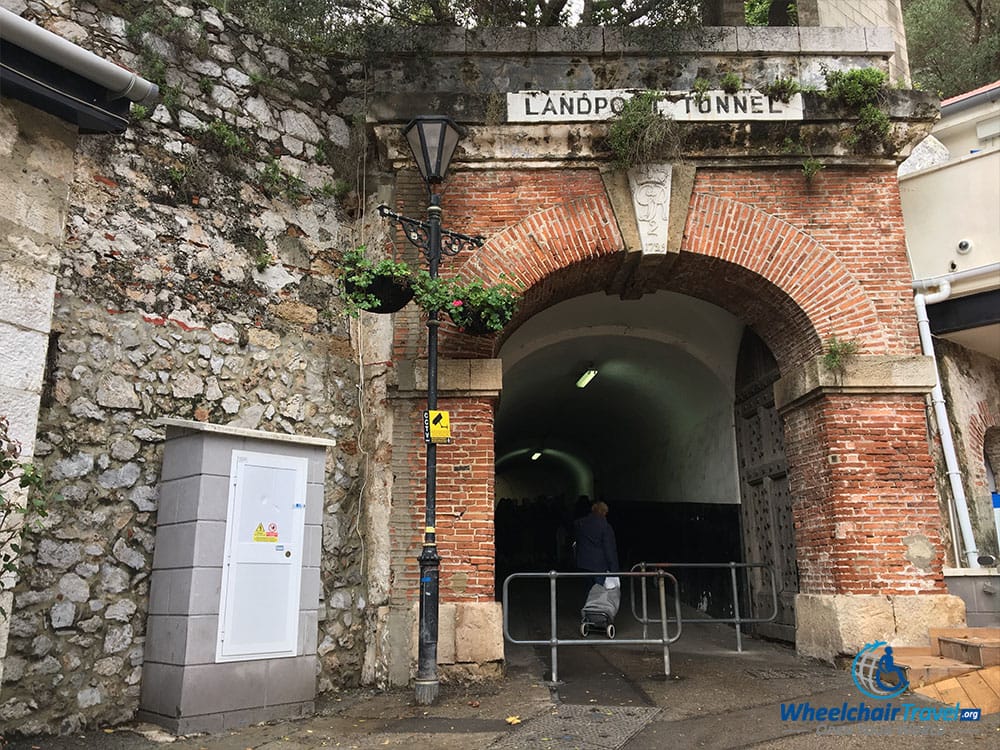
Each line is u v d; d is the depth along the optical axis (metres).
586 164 8.84
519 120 8.64
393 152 8.60
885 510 8.28
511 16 10.60
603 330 12.69
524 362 13.40
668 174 8.80
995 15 22.19
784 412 9.48
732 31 9.12
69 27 7.02
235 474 6.30
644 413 16.41
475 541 7.91
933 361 8.57
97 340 6.51
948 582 8.62
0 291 4.92
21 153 5.16
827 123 8.91
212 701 5.90
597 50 9.01
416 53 8.95
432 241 7.27
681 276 9.38
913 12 23.06
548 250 8.63
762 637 10.66
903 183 10.87
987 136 12.45
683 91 8.94
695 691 7.05
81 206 6.66
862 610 8.02
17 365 4.96
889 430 8.48
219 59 7.96
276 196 8.16
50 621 5.88
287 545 6.51
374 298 7.07
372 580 7.99
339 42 8.99
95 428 6.37
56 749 5.42
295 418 7.84
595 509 10.77
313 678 6.54
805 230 8.90
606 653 9.49
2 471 4.48
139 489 6.52
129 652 6.23
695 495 14.11
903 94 8.97
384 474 8.18
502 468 28.41
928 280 10.14
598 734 5.67
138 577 6.38
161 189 7.23
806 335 8.95
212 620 5.98
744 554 11.49
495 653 7.63
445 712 6.42
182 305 7.15
